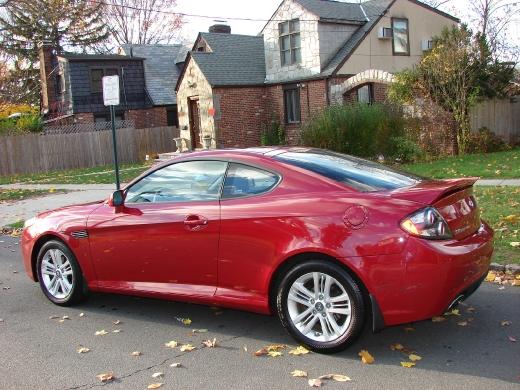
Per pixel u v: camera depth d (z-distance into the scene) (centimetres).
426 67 1939
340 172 466
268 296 457
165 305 587
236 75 2639
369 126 1742
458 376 391
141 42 5178
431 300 402
